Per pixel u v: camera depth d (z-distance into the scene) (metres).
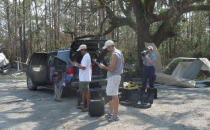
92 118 5.80
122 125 5.19
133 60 17.73
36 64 9.99
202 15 27.81
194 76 12.28
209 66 12.27
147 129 4.92
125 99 7.31
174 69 14.41
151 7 16.00
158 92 9.40
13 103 7.68
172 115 5.94
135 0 15.46
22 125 5.38
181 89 10.19
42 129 5.08
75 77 7.87
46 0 22.86
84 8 16.88
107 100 7.38
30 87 10.38
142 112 6.26
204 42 28.05
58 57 8.02
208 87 10.82
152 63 8.08
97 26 19.38
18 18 24.91
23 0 24.06
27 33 28.39
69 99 8.17
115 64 5.27
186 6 14.59
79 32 17.83
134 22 16.67
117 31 26.77
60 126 5.25
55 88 8.02
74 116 6.02
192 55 22.86
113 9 18.69
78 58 8.06
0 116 6.13
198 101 7.52
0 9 28.50
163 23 16.28
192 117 5.73
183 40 27.50
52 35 25.50
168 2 15.21
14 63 23.81
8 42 26.73
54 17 19.67
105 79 8.18
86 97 6.49
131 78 13.21
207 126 5.06
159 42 16.58
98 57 8.34
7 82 13.70
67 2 15.90
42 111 6.59
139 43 15.77
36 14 24.84
